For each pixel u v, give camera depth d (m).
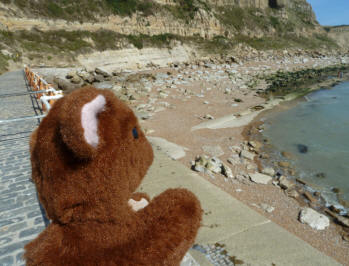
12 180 4.83
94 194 1.01
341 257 4.98
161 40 48.78
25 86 16.11
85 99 0.99
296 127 13.14
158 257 1.06
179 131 12.80
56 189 1.01
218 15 68.19
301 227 5.90
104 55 38.50
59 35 36.31
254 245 4.46
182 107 17.19
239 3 77.38
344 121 13.74
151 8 50.88
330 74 31.70
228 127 13.37
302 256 4.34
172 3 57.41
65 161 1.01
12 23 32.91
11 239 3.23
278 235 4.91
